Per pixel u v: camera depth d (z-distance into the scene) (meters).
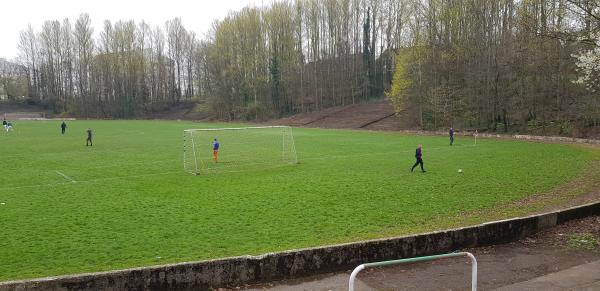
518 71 49.56
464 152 35.03
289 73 93.50
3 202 18.08
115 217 15.59
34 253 11.77
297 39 93.25
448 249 10.92
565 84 45.84
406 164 28.64
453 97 59.34
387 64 90.06
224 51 100.06
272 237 13.03
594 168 25.34
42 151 37.53
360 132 61.06
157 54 123.88
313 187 21.08
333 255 9.69
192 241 12.73
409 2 79.69
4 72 138.00
